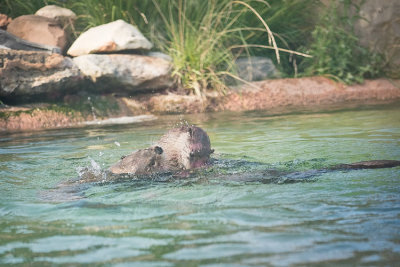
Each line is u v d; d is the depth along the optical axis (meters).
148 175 6.68
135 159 6.83
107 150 9.22
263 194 5.47
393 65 18.53
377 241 3.86
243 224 4.44
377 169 6.39
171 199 5.45
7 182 6.77
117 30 15.87
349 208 4.77
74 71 14.44
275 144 8.98
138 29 17.86
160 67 15.91
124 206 5.24
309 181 5.96
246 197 5.38
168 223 4.57
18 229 4.62
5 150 9.56
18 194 6.05
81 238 4.27
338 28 18.59
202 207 5.07
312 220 4.47
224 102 15.89
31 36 15.79
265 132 10.48
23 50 14.03
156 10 18.38
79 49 15.81
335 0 19.03
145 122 13.28
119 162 6.93
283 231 4.21
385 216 4.46
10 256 3.92
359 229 4.16
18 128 12.97
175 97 15.59
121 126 12.65
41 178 7.02
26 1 18.03
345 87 17.11
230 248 3.86
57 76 14.05
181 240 4.09
